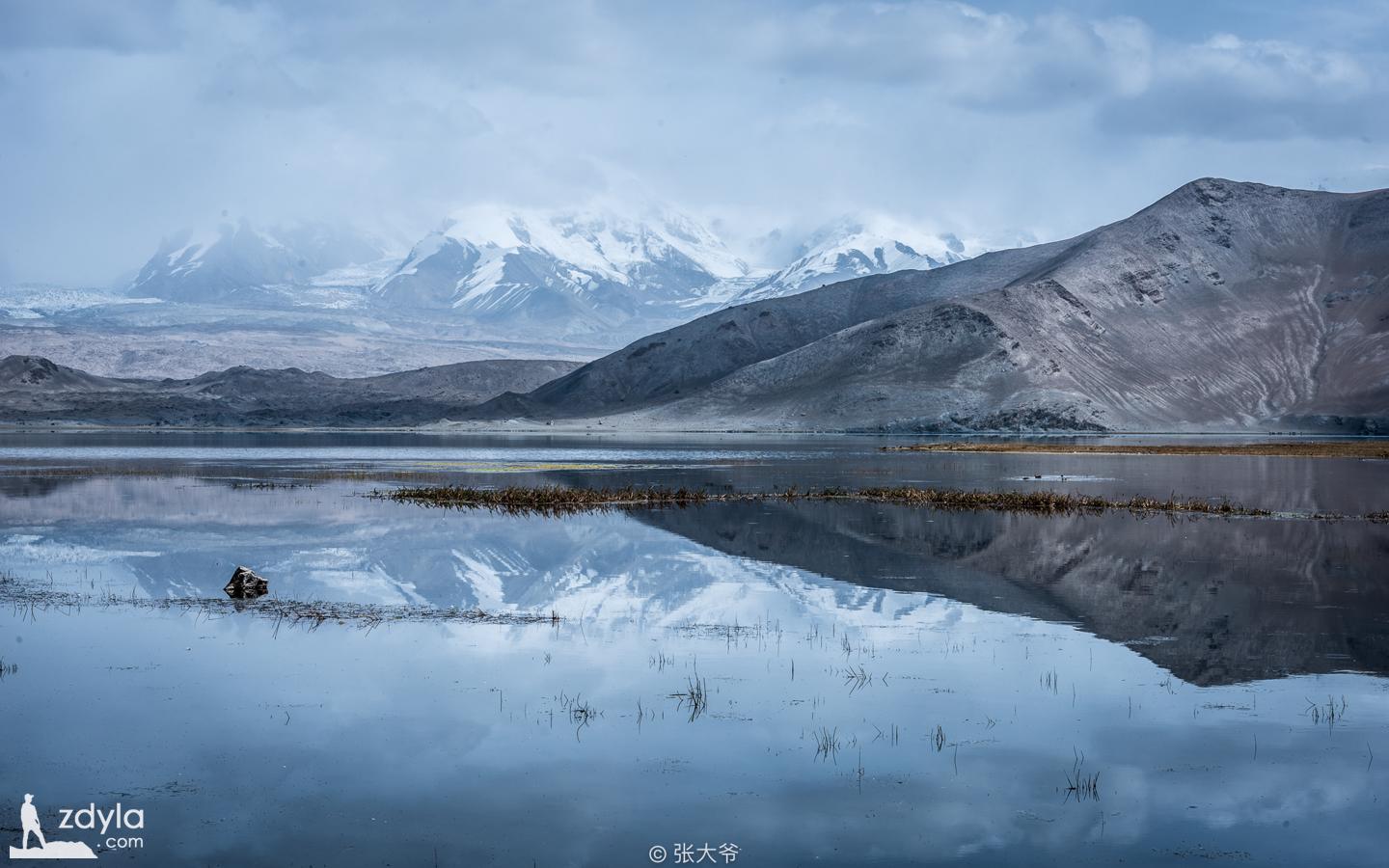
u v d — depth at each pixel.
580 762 16.47
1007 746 17.17
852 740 17.44
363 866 13.18
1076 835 14.17
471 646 22.98
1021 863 13.38
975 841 13.97
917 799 15.26
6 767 16.23
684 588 29.67
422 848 13.72
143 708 18.78
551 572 32.25
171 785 15.58
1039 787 15.67
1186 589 29.67
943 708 18.97
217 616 25.77
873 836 14.14
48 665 21.36
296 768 16.23
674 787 15.59
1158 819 14.69
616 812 14.78
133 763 16.39
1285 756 16.84
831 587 29.78
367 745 17.12
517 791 15.46
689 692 19.81
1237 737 17.64
